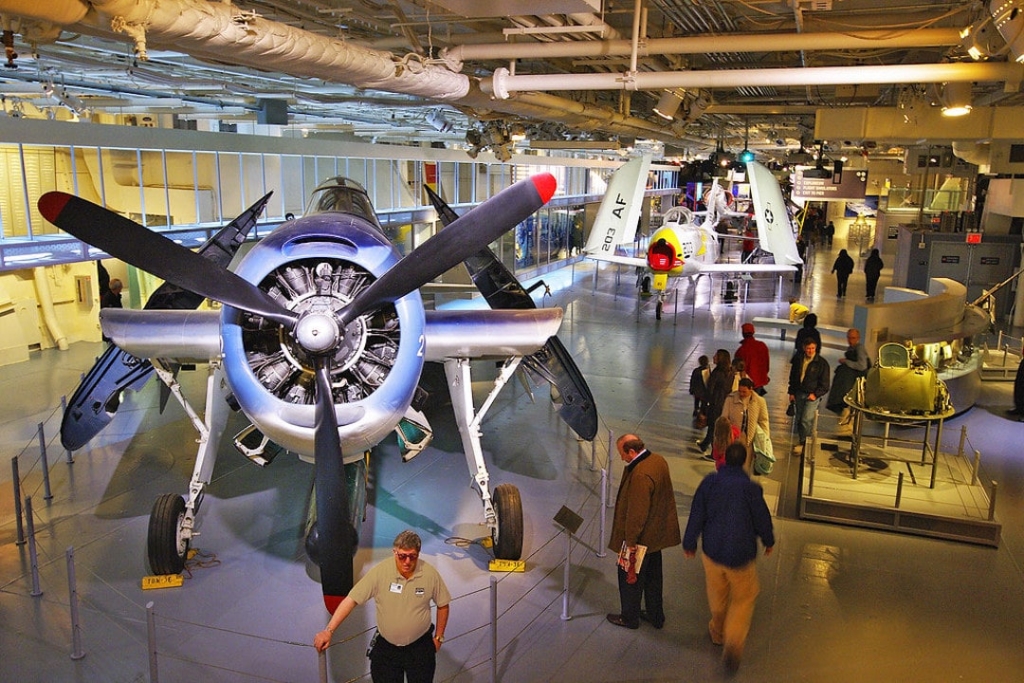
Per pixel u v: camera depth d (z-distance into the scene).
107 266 13.05
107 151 11.60
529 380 7.05
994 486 6.17
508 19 7.23
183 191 11.51
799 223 25.98
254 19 4.91
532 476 7.48
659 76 6.63
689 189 27.97
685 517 6.59
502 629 4.94
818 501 6.58
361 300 4.53
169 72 9.98
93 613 5.03
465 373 5.71
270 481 7.29
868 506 6.46
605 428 8.88
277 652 4.67
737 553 4.55
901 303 9.84
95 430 6.40
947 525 6.27
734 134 23.80
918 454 7.92
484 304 13.84
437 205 7.41
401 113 15.05
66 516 6.47
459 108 10.93
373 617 5.06
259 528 6.32
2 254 8.67
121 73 9.95
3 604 5.12
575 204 22.97
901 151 22.09
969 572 5.77
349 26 8.38
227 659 4.59
